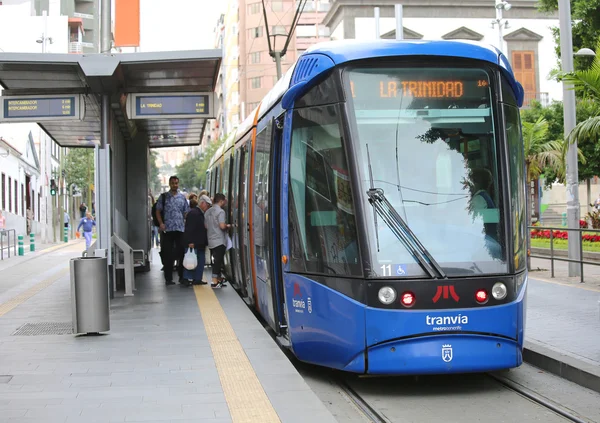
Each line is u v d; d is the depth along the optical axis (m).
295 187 8.36
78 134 18.02
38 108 12.76
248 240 12.06
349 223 7.51
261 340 9.01
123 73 12.44
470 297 7.29
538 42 54.88
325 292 7.66
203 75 12.78
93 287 9.48
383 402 7.20
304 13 89.25
